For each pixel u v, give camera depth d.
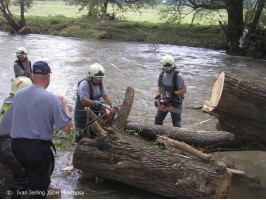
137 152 4.86
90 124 5.38
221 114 5.43
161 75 6.71
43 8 47.53
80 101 5.76
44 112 3.95
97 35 26.19
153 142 6.50
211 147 6.13
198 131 6.30
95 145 5.09
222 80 5.31
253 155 6.48
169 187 4.61
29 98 3.97
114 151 4.96
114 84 11.73
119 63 16.12
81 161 5.15
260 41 19.89
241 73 14.93
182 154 5.26
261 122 5.37
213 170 4.51
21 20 27.80
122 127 5.98
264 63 17.95
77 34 26.80
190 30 25.16
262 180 5.48
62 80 11.98
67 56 17.53
